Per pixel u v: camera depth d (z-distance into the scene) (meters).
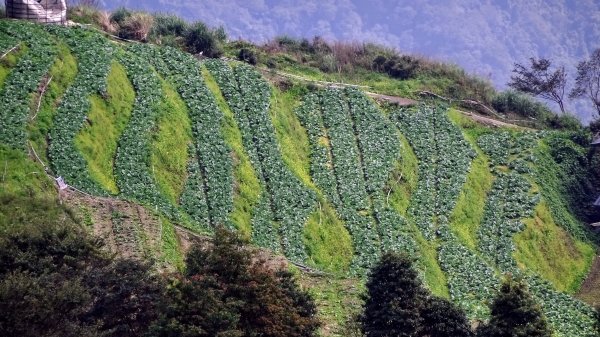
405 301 77.06
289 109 130.38
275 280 73.75
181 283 67.69
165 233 90.25
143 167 101.06
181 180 104.88
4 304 63.56
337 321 85.75
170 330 65.94
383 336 76.00
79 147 96.75
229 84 125.19
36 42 106.88
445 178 129.88
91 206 89.81
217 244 72.00
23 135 91.94
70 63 107.81
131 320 69.19
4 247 68.69
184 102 116.62
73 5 131.75
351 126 130.75
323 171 121.06
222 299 69.31
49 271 68.31
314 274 97.56
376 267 78.88
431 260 112.62
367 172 122.94
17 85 98.69
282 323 70.81
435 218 122.25
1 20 109.69
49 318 64.88
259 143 117.50
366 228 113.12
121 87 110.06
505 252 122.81
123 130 104.88
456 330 77.19
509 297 76.94
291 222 107.38
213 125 114.56
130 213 91.00
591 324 110.19
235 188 107.81
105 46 114.81
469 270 113.31
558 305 114.56
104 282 69.19
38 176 88.06
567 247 133.00
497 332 76.19
